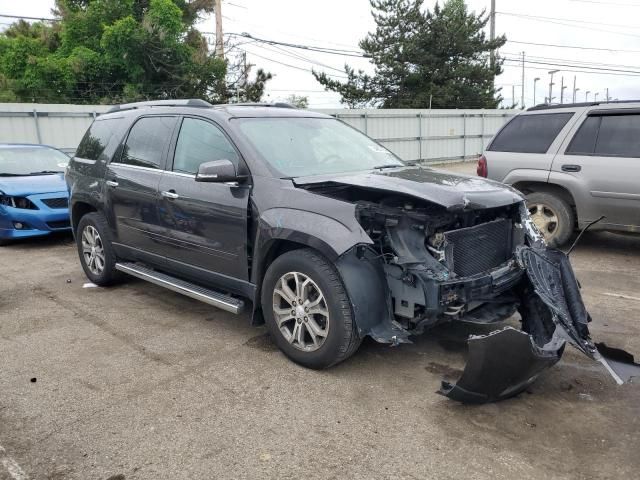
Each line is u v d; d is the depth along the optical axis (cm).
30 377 414
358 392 381
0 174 938
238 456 313
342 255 365
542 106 777
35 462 311
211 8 3064
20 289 644
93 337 490
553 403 365
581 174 716
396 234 382
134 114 588
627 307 546
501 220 424
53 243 916
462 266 391
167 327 511
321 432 335
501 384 342
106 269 617
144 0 2659
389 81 3641
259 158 443
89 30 2600
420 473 295
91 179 613
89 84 2572
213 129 483
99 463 309
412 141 2484
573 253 768
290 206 405
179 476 296
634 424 339
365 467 301
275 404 367
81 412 362
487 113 2783
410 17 3553
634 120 692
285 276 411
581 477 291
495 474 294
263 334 489
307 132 511
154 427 343
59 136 1662
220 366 425
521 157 772
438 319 380
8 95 2452
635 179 675
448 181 427
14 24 3425
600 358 360
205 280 492
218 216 455
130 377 411
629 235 870
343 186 433
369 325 379
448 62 3650
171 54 2536
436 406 362
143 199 533
